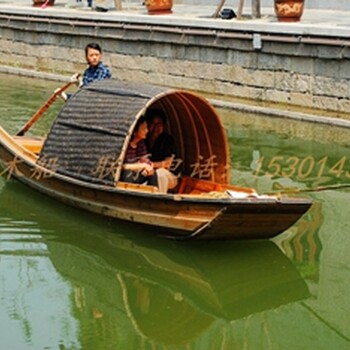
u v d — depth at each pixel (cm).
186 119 2039
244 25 3256
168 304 1627
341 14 3772
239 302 1641
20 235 1905
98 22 3903
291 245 1861
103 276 1725
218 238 1755
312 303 1633
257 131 2870
